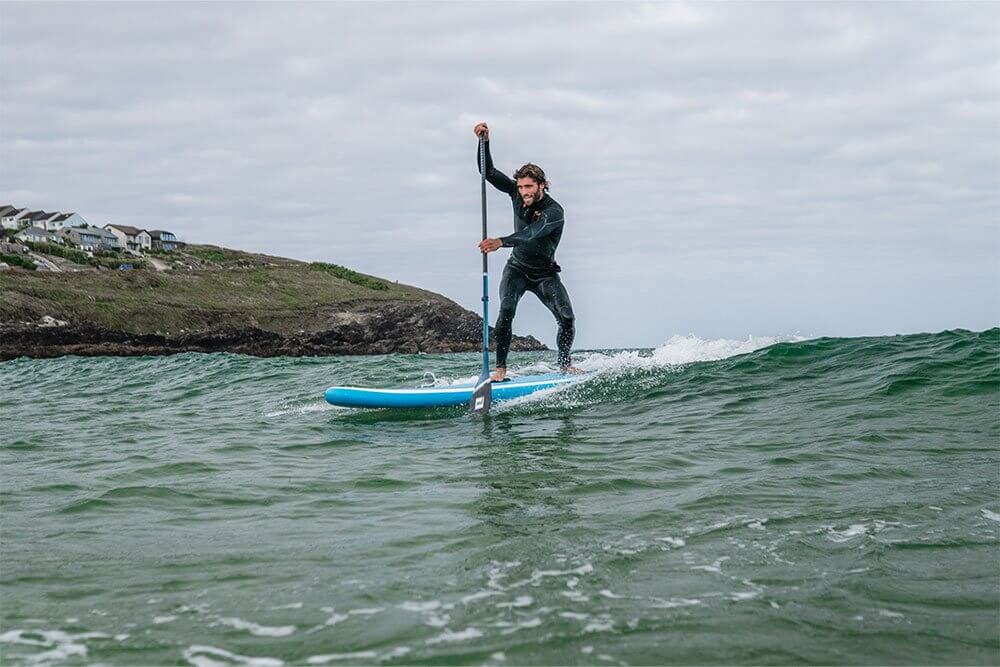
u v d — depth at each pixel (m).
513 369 11.25
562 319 9.49
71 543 4.31
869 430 6.65
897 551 3.80
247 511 4.96
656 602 3.25
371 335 73.00
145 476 6.11
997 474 5.20
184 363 20.28
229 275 80.56
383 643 2.92
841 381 8.66
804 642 2.86
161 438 8.07
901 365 8.83
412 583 3.53
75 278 68.25
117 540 4.36
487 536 4.21
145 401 12.00
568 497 5.01
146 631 3.08
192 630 3.08
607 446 6.65
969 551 3.78
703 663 2.71
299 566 3.81
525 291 9.38
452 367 15.53
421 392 8.96
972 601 3.19
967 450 5.88
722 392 8.75
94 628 3.12
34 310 57.84
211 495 5.41
